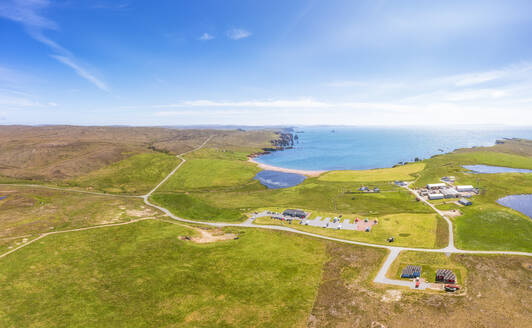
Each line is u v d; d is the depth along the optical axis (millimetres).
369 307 53406
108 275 66688
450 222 96625
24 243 82312
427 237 84750
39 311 53500
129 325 50250
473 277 60812
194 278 66000
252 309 54969
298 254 78500
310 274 67812
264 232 96188
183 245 84188
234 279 65750
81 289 60844
